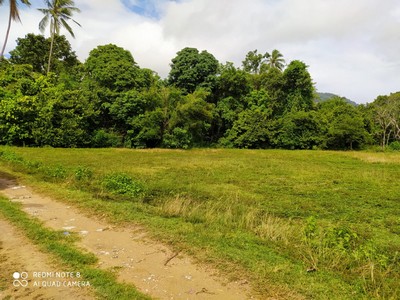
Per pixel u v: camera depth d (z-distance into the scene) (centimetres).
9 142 2436
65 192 887
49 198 843
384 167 1900
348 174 1534
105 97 2978
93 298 376
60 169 1173
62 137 2591
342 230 607
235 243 556
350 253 538
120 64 3056
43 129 2516
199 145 3478
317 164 1972
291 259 501
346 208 891
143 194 952
